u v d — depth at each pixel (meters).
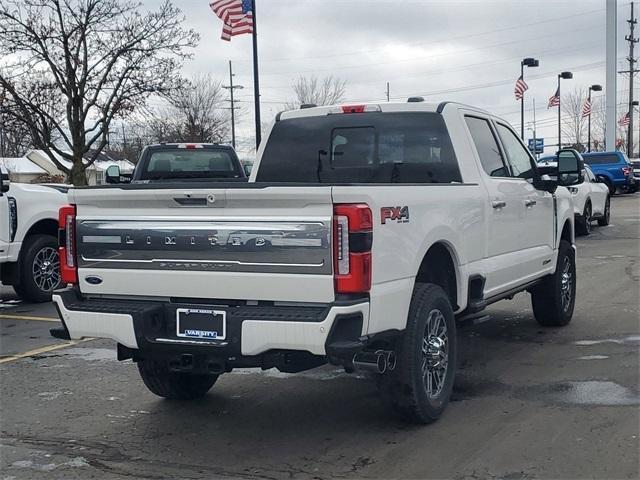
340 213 4.38
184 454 4.96
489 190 6.36
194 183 4.89
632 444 4.79
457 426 5.25
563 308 8.32
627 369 6.54
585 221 18.42
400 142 6.64
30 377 6.94
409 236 4.92
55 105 27.44
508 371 6.62
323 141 6.98
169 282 4.83
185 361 4.83
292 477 4.50
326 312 4.35
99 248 5.04
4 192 10.29
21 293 10.95
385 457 4.75
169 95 29.00
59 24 26.53
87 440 5.26
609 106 35.03
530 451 4.74
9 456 4.98
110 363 7.43
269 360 4.62
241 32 21.03
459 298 5.76
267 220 4.52
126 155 58.62
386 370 5.05
